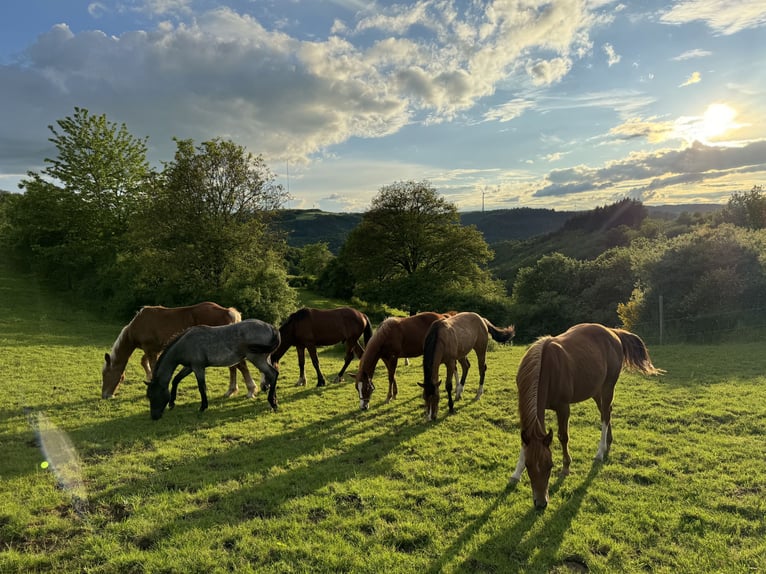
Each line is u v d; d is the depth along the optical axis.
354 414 7.72
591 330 5.64
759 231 19.67
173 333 8.67
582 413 7.43
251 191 23.53
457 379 8.74
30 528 3.92
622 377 10.20
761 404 7.61
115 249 13.84
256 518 4.12
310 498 4.51
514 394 8.95
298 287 51.03
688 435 6.27
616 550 3.59
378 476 5.05
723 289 16.73
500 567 3.44
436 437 6.40
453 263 38.19
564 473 4.99
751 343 14.86
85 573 3.38
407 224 38.09
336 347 16.94
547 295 31.20
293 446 6.10
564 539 3.76
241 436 6.57
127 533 3.88
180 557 3.53
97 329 14.85
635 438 6.19
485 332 8.66
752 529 3.86
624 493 4.57
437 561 3.49
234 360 7.73
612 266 31.39
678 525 3.94
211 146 22.55
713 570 3.33
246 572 3.35
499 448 5.92
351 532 3.89
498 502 4.43
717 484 4.70
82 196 16.33
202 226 21.55
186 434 6.58
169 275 20.00
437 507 4.34
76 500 4.47
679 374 10.41
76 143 21.14
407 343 8.43
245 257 22.88
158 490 4.73
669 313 17.77
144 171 23.77
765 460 5.32
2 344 12.90
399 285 36.56
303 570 3.39
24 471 5.15
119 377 8.73
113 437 6.41
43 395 8.73
